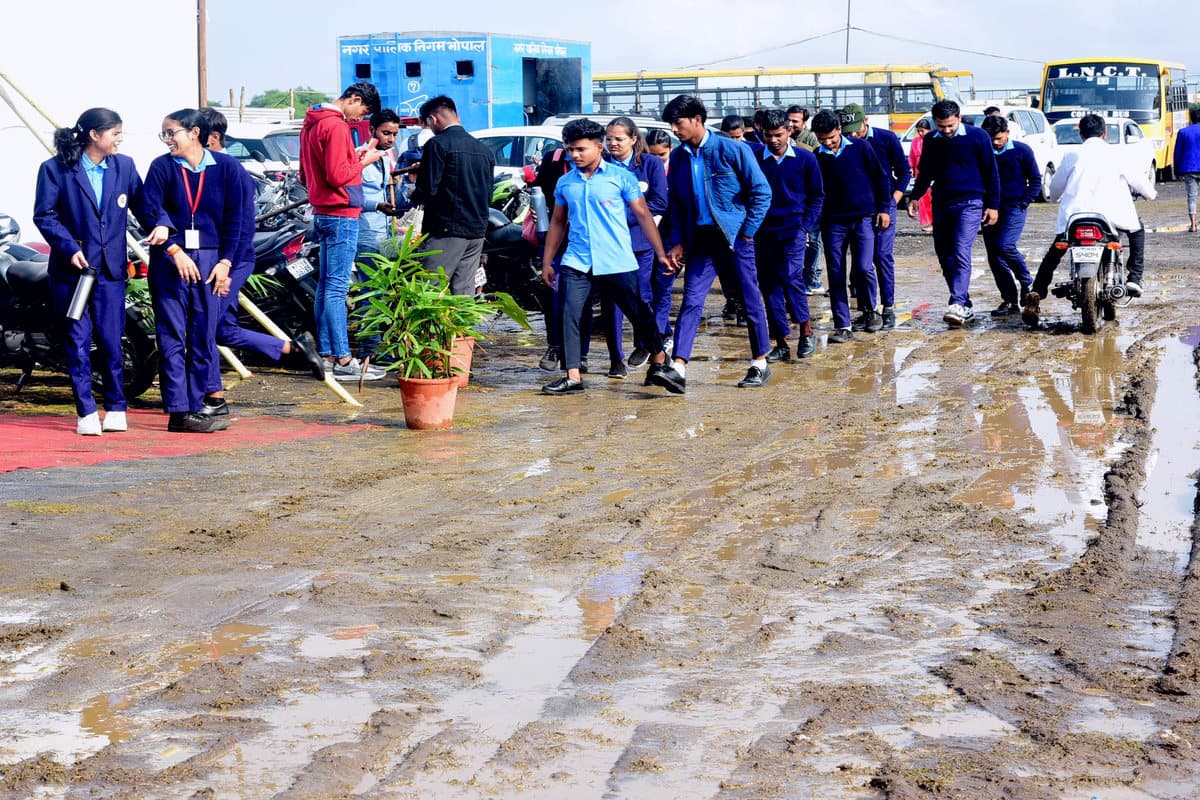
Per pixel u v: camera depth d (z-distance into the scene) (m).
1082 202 11.80
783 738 3.56
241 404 8.90
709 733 3.60
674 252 9.18
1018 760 3.42
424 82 23.83
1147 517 5.79
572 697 3.86
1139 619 4.50
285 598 4.75
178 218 7.76
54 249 7.65
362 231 10.44
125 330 8.94
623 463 6.98
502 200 12.34
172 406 7.89
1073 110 39.22
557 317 9.42
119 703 3.81
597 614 4.60
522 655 4.20
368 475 6.71
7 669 4.07
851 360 10.54
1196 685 3.90
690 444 7.46
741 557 5.27
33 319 8.95
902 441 7.47
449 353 8.05
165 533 5.59
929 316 13.11
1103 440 7.38
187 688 3.91
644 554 5.32
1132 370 9.73
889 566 5.14
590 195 8.98
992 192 11.95
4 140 13.44
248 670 4.05
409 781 3.30
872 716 3.71
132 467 6.87
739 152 8.98
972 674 4.02
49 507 5.98
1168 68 40.16
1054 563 5.16
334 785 3.28
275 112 39.28
